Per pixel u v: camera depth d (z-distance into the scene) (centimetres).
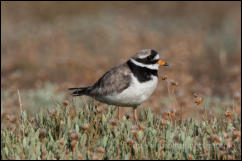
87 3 3009
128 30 2267
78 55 1922
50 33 2309
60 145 618
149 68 785
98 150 586
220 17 2712
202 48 2078
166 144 638
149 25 2633
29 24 2653
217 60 1939
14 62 1936
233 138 607
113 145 642
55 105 826
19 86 1628
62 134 682
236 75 1683
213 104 1245
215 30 2478
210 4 2958
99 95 805
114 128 669
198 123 738
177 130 706
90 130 675
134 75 778
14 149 633
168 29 2548
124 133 663
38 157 598
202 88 1505
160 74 1562
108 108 798
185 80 1491
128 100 788
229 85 1576
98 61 1805
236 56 1961
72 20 2630
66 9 2934
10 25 2581
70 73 1716
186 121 766
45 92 1398
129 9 2998
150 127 692
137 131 645
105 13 2791
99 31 2295
